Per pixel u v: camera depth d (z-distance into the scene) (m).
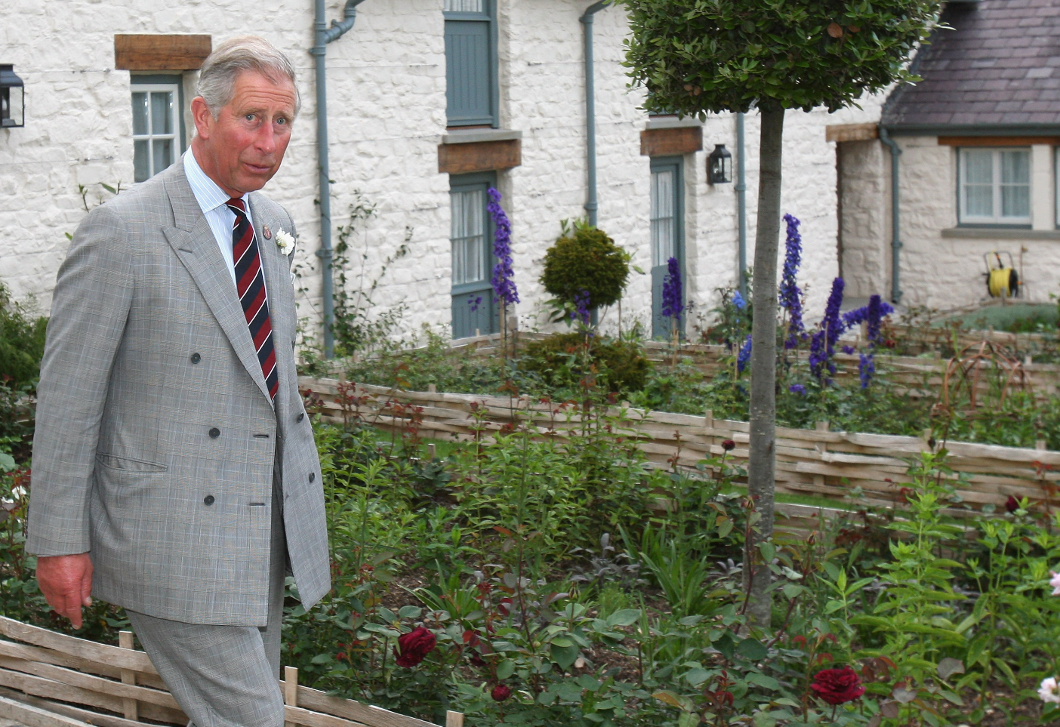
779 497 5.72
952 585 4.64
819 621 3.62
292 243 2.98
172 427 2.70
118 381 2.72
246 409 2.76
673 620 3.90
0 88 7.75
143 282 2.66
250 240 2.85
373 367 8.64
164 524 2.68
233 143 2.70
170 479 2.69
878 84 3.90
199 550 2.69
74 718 3.53
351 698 3.31
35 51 8.04
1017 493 5.09
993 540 4.09
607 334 10.08
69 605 2.69
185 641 2.73
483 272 11.88
